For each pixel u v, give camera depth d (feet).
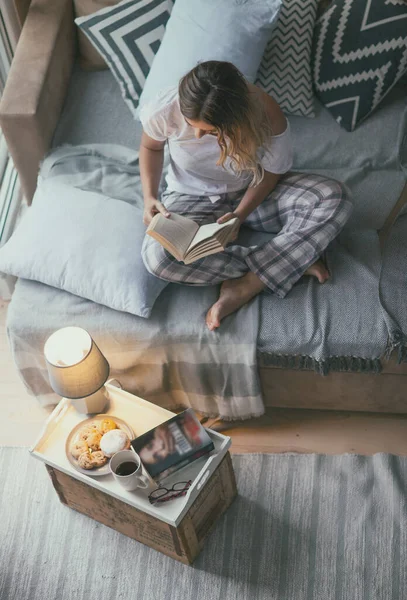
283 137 6.25
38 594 6.22
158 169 6.76
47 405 7.34
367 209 7.14
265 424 7.19
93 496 6.09
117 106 8.27
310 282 6.55
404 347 6.15
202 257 6.28
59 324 6.55
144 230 6.75
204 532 6.30
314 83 8.04
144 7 8.11
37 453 6.02
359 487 6.59
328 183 6.68
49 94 7.73
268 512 6.52
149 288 6.42
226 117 5.37
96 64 8.68
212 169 6.57
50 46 7.86
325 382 6.67
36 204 7.12
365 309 6.31
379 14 7.70
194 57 7.47
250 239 6.97
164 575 6.23
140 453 5.59
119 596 6.16
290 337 6.28
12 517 6.67
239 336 6.32
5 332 8.07
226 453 5.98
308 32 7.95
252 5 7.52
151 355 6.59
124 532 6.43
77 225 6.70
